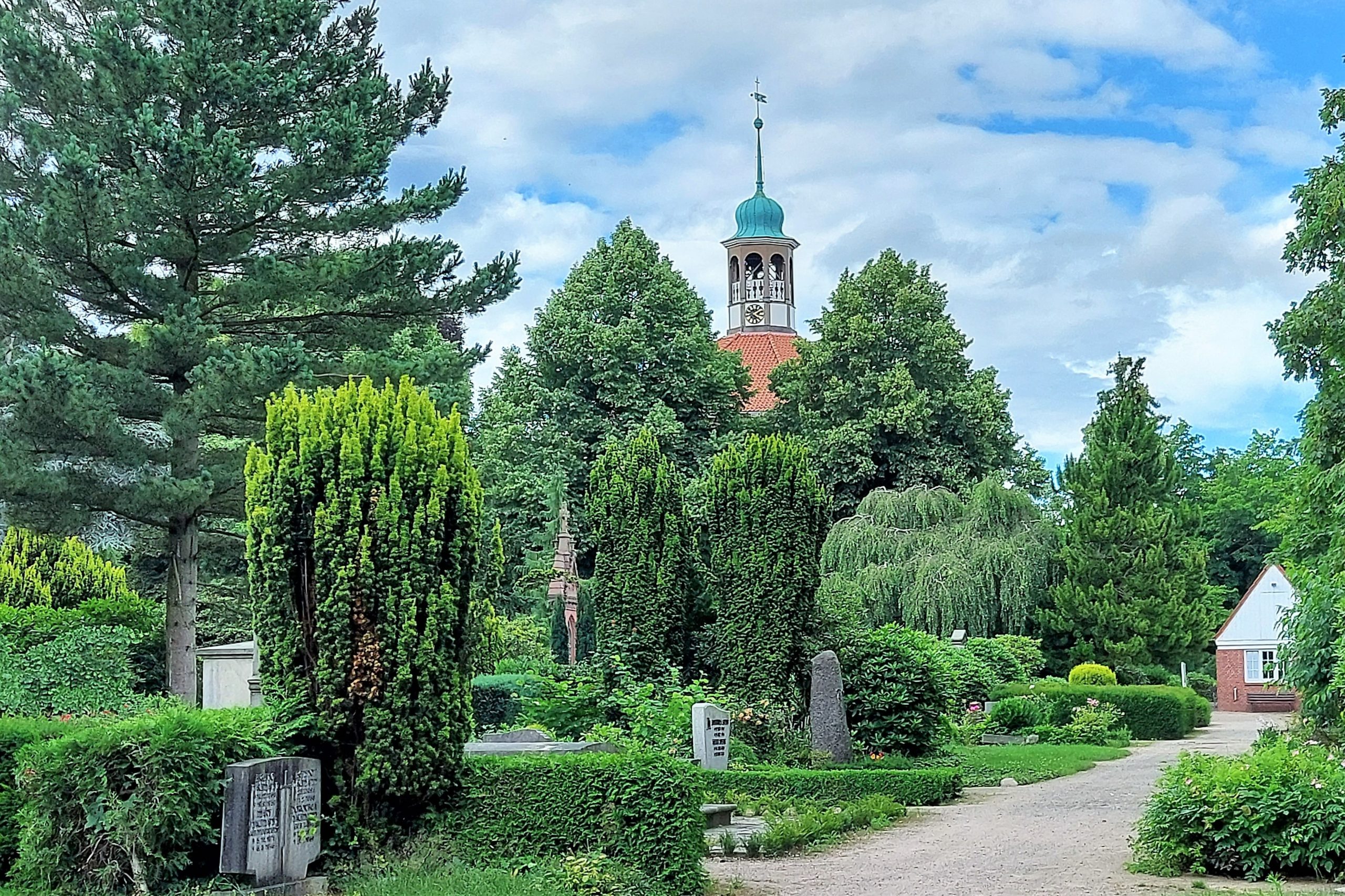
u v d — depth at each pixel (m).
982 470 49.75
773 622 21.86
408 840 11.48
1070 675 41.53
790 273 76.25
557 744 17.44
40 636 22.73
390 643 11.35
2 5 24.19
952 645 34.66
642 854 11.16
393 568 11.40
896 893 11.15
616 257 49.78
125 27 23.61
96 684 21.22
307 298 24.34
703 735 18.89
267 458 11.74
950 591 41.03
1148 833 12.46
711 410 50.31
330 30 26.39
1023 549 42.69
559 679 22.84
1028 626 43.97
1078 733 31.45
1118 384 49.56
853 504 48.94
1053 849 13.64
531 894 10.12
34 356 21.05
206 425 24.12
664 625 22.44
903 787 18.22
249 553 11.76
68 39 24.41
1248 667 51.22
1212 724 41.00
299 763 11.14
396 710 11.32
